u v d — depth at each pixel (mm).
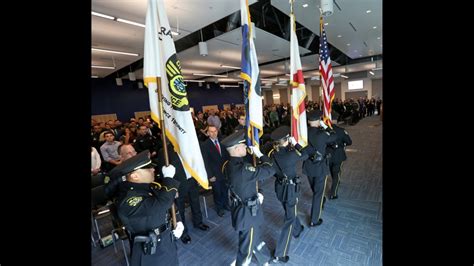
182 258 2193
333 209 2875
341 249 2131
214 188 2928
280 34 6211
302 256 2072
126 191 1453
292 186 2055
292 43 2471
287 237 1991
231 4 4117
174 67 1438
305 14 5012
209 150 2902
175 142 1474
